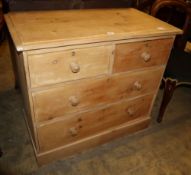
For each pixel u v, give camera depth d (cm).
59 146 121
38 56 82
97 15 123
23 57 79
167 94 149
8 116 158
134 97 131
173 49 179
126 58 107
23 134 144
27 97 98
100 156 133
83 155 132
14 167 121
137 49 108
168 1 166
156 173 126
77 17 115
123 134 148
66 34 90
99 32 97
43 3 117
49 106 99
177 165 132
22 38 81
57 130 111
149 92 137
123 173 123
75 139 125
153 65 123
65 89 98
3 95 180
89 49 92
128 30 104
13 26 93
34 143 121
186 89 214
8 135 142
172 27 117
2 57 244
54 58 86
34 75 85
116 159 132
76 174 120
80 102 108
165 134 155
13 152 130
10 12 111
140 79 124
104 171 123
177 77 143
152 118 170
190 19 175
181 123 167
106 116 127
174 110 182
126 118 141
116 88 117
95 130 130
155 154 138
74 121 114
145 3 189
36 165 123
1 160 124
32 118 98
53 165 124
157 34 107
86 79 101
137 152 138
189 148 145
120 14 131
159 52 119
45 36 85
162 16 188
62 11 122
